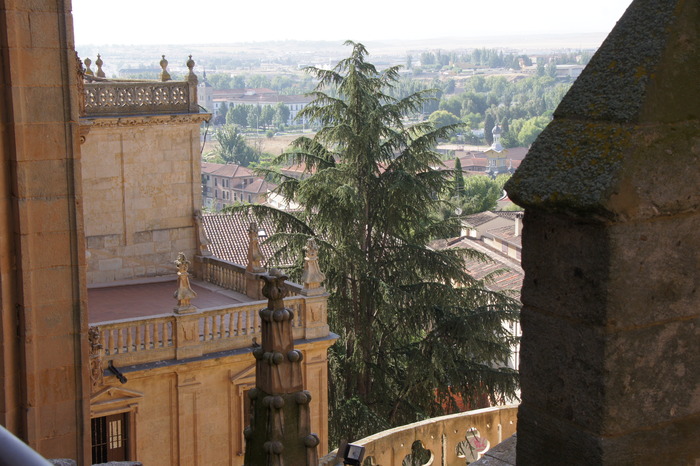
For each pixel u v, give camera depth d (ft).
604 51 12.01
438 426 35.50
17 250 35.32
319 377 80.79
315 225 103.04
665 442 12.32
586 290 11.96
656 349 12.07
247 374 76.54
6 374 35.47
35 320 35.88
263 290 22.16
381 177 105.60
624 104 11.46
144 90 92.68
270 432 21.79
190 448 75.10
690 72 11.48
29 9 34.53
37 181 35.40
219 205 527.81
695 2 11.43
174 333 73.77
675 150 11.44
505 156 615.57
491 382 99.50
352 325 101.14
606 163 11.35
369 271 101.35
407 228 105.40
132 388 72.23
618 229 11.53
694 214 11.90
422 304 100.42
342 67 106.73
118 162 92.68
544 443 12.83
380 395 102.99
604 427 12.01
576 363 12.25
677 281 11.98
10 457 5.68
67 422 37.04
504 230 211.61
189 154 96.48
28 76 34.81
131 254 94.43
